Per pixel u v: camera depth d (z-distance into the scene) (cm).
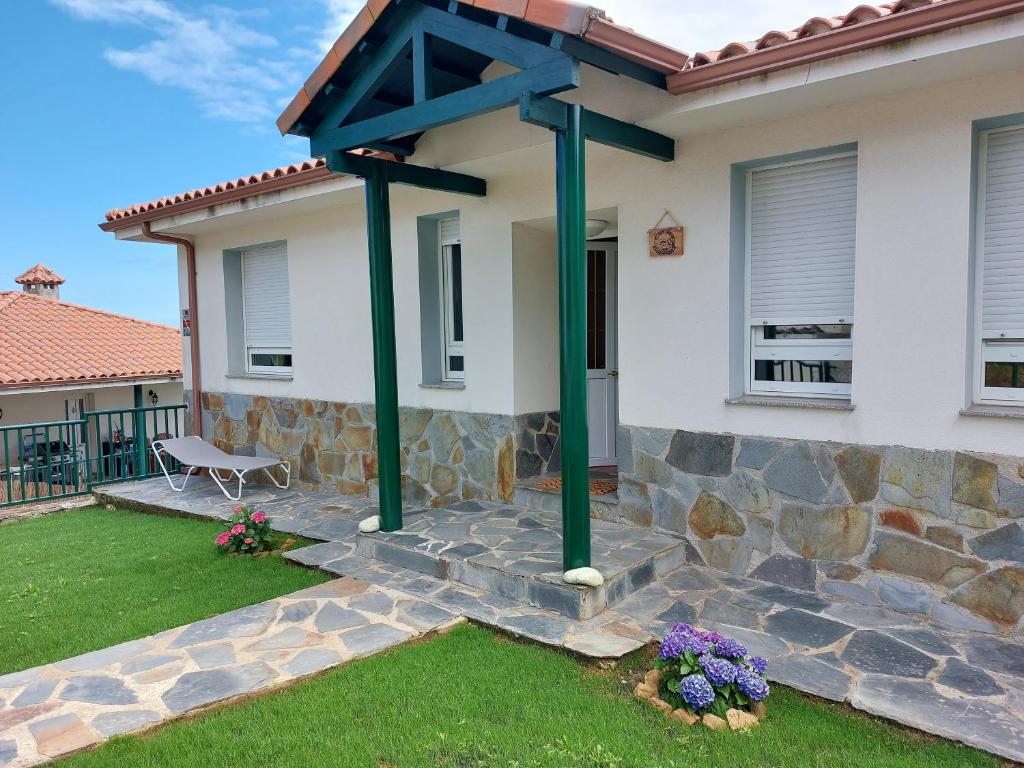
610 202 512
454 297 665
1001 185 372
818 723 297
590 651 354
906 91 380
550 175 545
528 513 564
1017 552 358
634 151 443
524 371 595
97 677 342
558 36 339
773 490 441
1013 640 359
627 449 516
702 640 322
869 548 407
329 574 491
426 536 505
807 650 352
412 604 424
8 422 1426
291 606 425
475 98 389
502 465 597
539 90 361
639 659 357
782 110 410
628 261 505
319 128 476
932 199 378
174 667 352
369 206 509
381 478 518
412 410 666
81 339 1579
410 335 661
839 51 345
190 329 897
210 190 725
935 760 271
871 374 402
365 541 516
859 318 405
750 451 450
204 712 315
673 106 414
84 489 866
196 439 830
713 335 465
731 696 307
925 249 381
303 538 585
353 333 709
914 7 321
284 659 358
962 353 372
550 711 312
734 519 460
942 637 365
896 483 395
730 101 391
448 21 396
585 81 456
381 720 305
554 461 628
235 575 501
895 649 351
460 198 608
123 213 832
